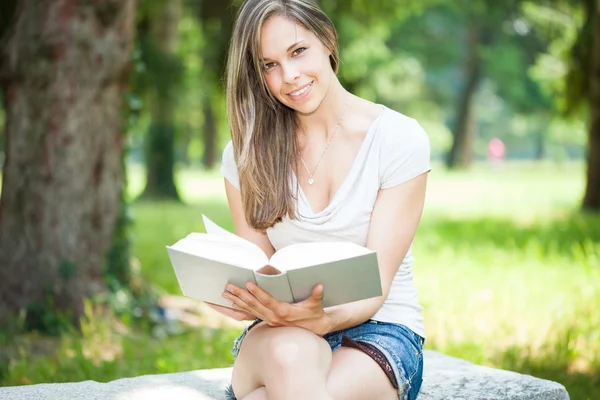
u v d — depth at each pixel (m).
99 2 8.41
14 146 8.46
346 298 3.41
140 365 7.15
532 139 90.69
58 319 8.16
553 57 28.58
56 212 8.40
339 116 3.98
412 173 3.83
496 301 9.40
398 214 3.84
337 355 3.64
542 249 13.55
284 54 3.72
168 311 9.40
